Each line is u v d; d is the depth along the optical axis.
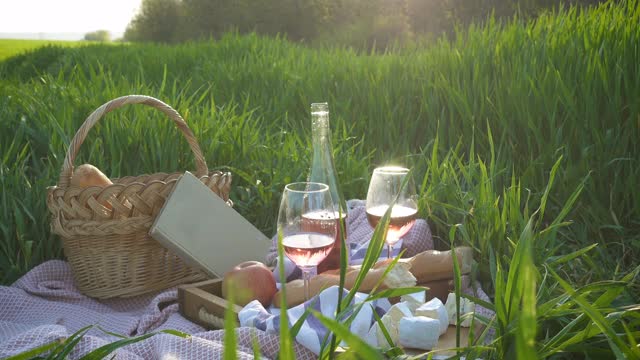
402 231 1.27
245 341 1.11
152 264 1.46
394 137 2.47
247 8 16.70
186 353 1.07
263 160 2.15
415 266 1.23
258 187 1.93
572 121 2.03
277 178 1.96
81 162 2.06
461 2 7.23
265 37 4.80
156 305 1.36
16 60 7.38
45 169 1.94
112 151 2.03
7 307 1.40
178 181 1.42
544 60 2.39
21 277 1.53
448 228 1.55
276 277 1.35
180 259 1.50
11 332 1.28
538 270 1.21
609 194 1.85
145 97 1.47
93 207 1.38
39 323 1.35
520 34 2.75
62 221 1.40
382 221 0.85
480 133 2.23
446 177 1.66
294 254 1.13
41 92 2.75
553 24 2.95
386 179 1.28
